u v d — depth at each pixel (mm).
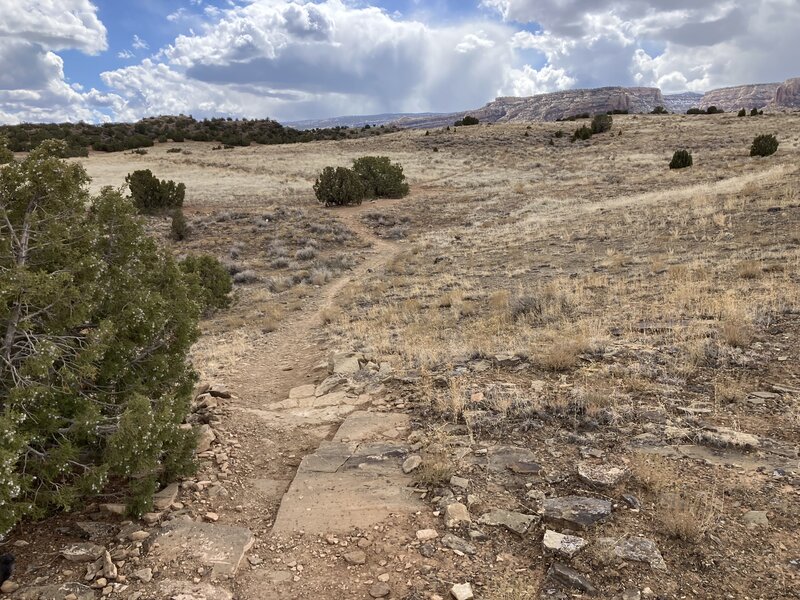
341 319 13703
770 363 6277
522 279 14555
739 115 70688
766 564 3201
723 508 3762
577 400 5711
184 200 38875
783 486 3945
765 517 3613
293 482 4848
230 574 3555
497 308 11391
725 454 4496
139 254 5531
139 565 3641
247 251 27375
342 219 33344
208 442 5898
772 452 4422
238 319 15945
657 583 3141
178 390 5703
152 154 71062
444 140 73188
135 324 4832
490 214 32219
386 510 4266
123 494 4621
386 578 3465
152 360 5152
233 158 64625
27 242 4398
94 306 4531
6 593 3357
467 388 6668
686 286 10258
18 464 3945
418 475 4723
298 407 7254
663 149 51594
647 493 4047
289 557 3768
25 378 3938
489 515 4000
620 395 5828
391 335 10898
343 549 3812
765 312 8016
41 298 4109
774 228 14969
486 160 58594
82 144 80125
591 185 37375
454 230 29000
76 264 4477
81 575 3562
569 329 8625
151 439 4262
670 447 4688
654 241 16625
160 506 4484
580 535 3639
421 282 16812
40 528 4145
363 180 40062
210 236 29594
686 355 6715
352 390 7574
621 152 53500
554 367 7008
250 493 4859
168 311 5430
